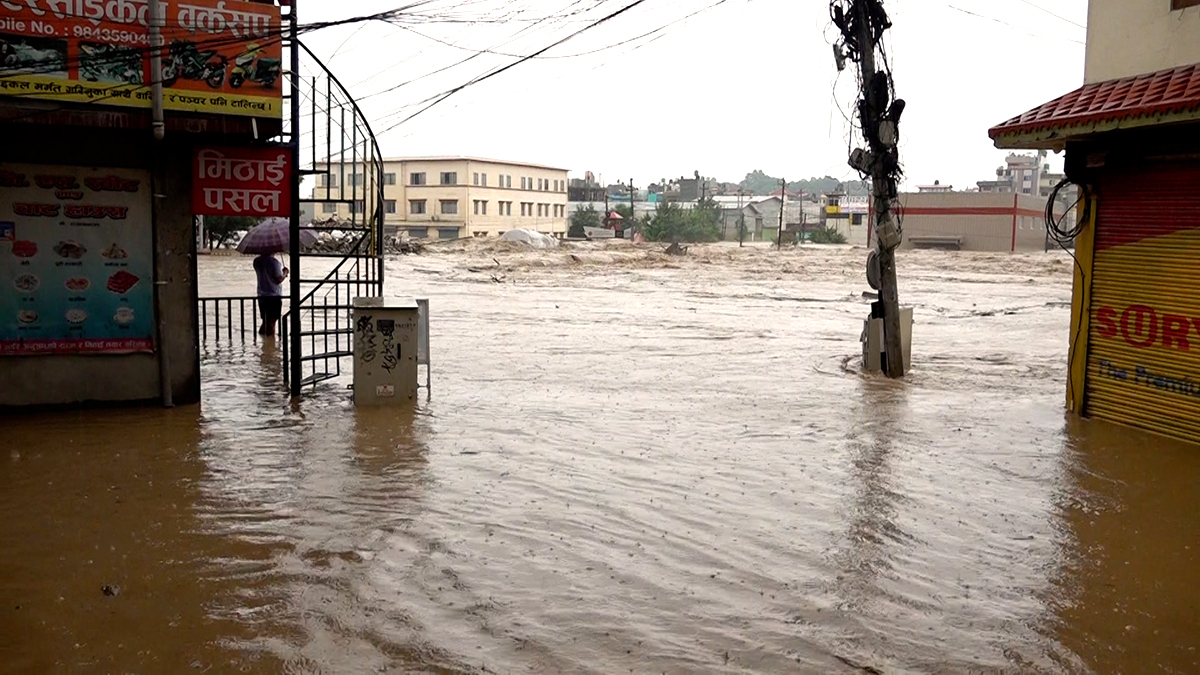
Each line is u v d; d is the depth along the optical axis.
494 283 36.56
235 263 42.28
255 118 11.52
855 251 69.69
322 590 6.07
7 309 11.12
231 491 8.19
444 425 10.84
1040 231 83.25
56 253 11.26
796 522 7.51
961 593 6.14
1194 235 10.47
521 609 5.79
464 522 7.40
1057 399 13.14
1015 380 14.88
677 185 135.50
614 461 9.31
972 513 7.82
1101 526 7.54
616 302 29.05
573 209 117.06
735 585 6.21
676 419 11.39
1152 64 11.05
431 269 43.31
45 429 10.48
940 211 79.00
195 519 7.44
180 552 6.72
